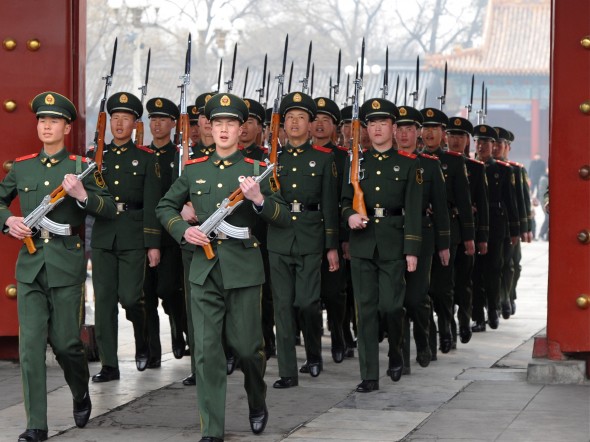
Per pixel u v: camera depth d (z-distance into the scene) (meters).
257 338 8.73
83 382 9.09
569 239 10.88
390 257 10.55
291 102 11.09
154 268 11.96
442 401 10.21
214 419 8.55
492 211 15.63
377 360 10.74
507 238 16.09
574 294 10.90
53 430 9.11
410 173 10.58
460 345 14.16
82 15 11.87
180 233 8.62
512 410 9.76
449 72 63.81
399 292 10.66
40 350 8.78
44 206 8.78
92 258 11.23
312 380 11.34
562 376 10.96
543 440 8.69
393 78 62.56
